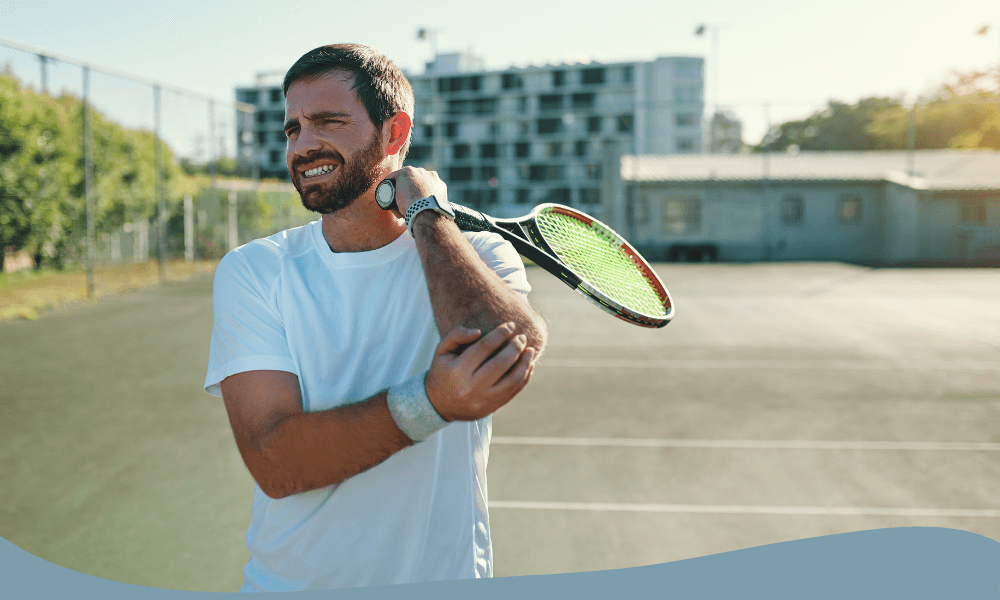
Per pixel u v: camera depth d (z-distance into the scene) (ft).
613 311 3.43
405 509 3.11
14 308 44.57
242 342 3.06
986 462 18.30
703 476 17.26
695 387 27.25
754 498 15.80
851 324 44.37
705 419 22.57
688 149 256.52
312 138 3.10
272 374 2.98
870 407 24.22
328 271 3.29
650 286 4.18
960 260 102.58
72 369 29.07
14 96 53.01
